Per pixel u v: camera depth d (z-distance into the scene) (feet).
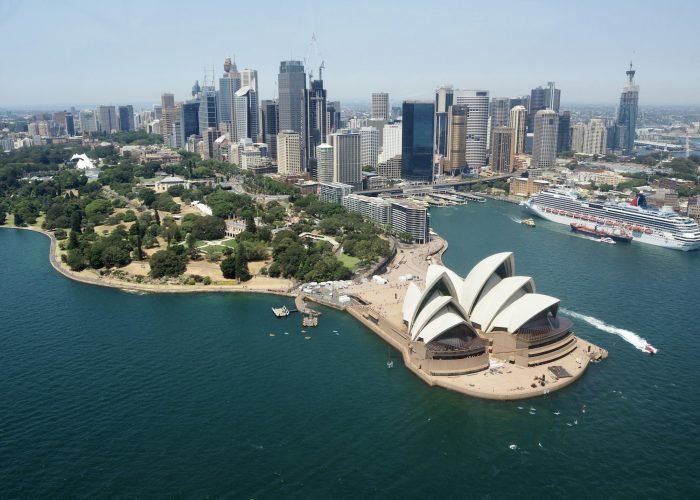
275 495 599.16
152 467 638.53
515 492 609.83
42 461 646.33
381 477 631.15
